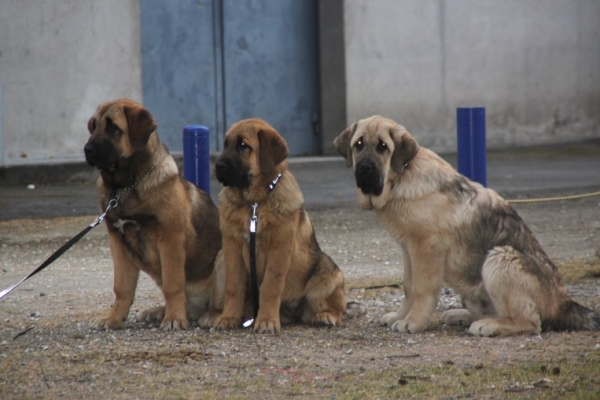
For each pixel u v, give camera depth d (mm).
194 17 28469
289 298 10805
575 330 10234
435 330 10484
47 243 16891
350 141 10516
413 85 31578
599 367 8625
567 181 25141
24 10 24781
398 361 9023
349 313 11312
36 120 25203
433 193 10195
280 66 30016
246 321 10680
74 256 15812
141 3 27594
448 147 32438
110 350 9469
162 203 10250
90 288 13250
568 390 7973
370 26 30578
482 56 32875
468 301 10672
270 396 7863
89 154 9906
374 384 8188
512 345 9586
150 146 10258
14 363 8945
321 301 10812
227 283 10508
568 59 34719
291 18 30047
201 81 28781
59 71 25469
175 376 8477
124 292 10633
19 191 23156
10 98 24750
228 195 10305
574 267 14188
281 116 30188
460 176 10625
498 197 10734
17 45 24750
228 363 8953
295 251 10531
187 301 11148
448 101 32312
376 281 13617
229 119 29312
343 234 18016
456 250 10383
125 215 10250
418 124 31812
